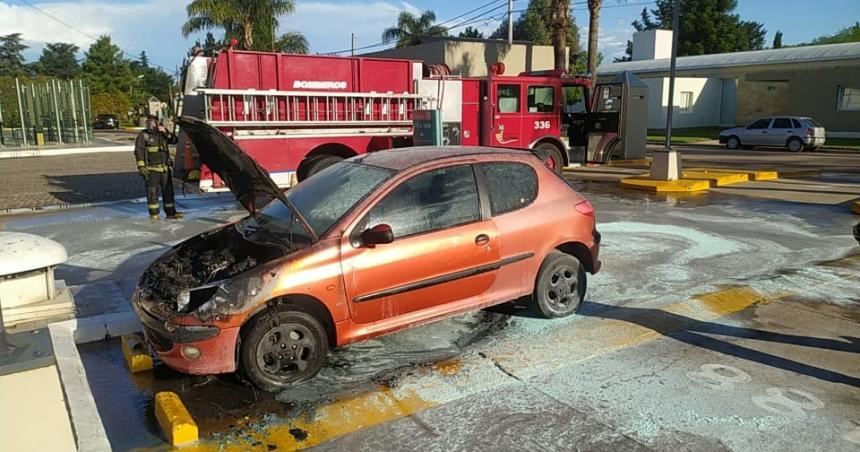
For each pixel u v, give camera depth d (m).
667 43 45.44
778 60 34.34
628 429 3.83
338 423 3.96
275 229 4.88
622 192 13.62
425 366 4.76
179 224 10.38
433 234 4.83
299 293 4.32
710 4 59.91
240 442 3.76
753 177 15.68
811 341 5.17
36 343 2.87
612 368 4.68
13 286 5.38
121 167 22.27
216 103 10.78
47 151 29.09
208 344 4.14
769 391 4.30
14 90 36.28
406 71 13.08
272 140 11.33
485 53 29.31
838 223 10.06
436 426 3.90
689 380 4.47
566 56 26.06
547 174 5.66
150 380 4.63
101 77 76.00
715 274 7.14
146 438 3.83
